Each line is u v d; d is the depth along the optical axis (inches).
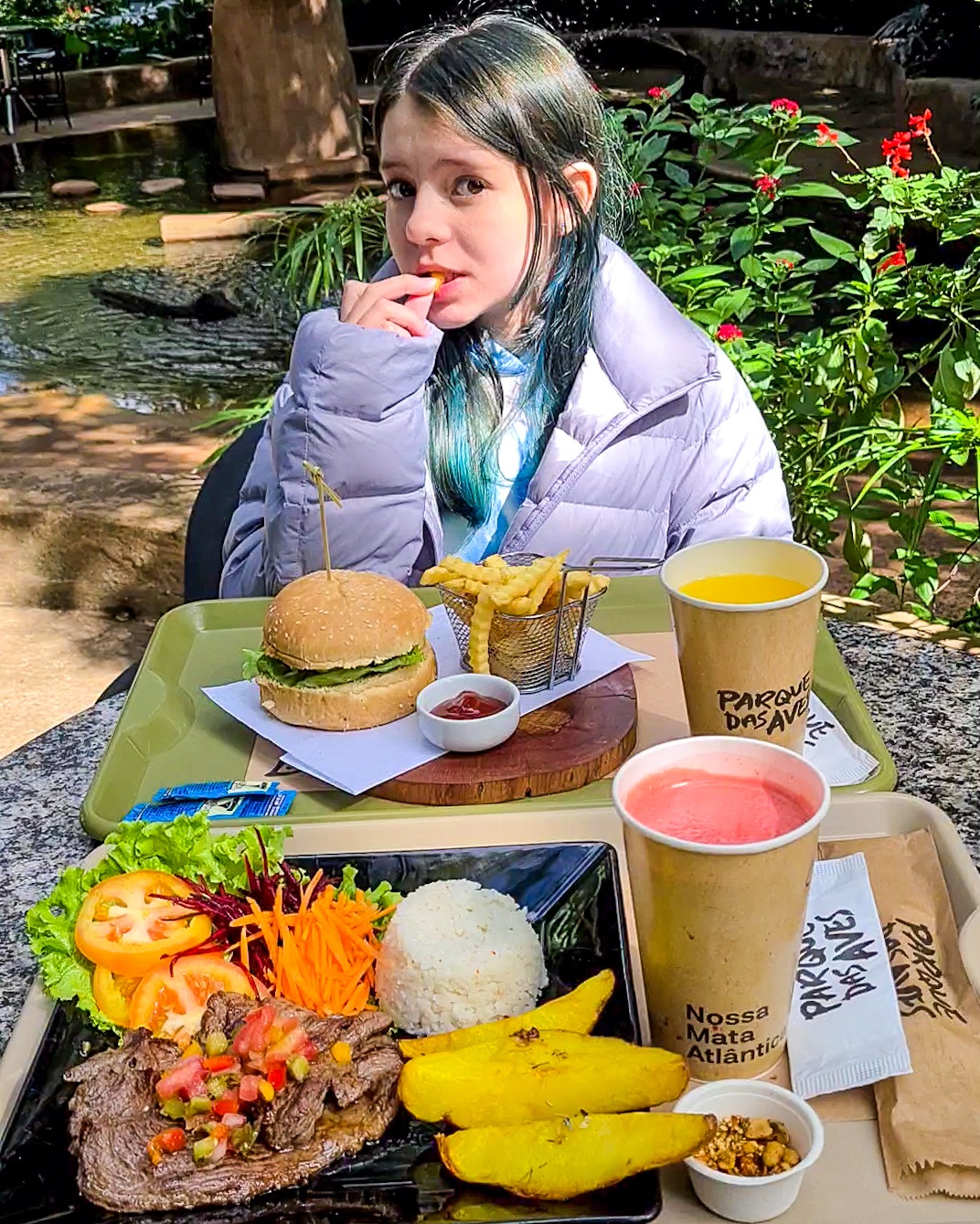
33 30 460.1
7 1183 39.5
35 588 187.2
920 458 182.7
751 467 97.3
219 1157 39.4
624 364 91.3
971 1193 37.7
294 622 65.6
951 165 252.1
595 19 415.8
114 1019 46.8
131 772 64.8
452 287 87.7
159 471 202.5
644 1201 36.8
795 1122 38.1
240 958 49.3
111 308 285.6
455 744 62.1
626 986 44.8
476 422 94.4
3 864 62.7
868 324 139.4
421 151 83.2
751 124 171.9
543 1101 39.0
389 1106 41.1
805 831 38.0
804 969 46.2
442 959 46.3
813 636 55.1
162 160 401.1
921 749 68.5
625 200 129.6
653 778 41.6
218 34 345.7
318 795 62.2
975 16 296.8
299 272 268.5
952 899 50.7
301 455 87.9
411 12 470.6
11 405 237.8
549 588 67.6
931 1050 42.1
